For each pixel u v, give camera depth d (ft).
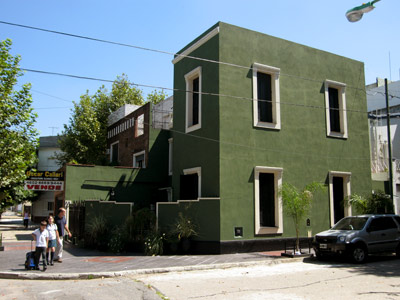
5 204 76.89
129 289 27.96
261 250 48.24
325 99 59.06
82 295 26.25
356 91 63.26
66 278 32.89
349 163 60.03
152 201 73.10
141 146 78.89
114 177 71.56
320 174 56.29
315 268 37.73
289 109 54.54
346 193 58.95
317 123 57.36
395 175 69.00
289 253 44.42
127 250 49.32
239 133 49.62
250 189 49.26
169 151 75.77
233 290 27.45
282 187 45.55
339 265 39.65
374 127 74.02
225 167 47.78
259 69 52.75
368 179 62.13
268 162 51.37
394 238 44.29
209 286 28.91
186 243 46.80
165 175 75.72
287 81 55.01
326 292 26.66
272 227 49.75
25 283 31.22
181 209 48.47
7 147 48.42
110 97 129.08
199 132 52.70
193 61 55.93
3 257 44.78
